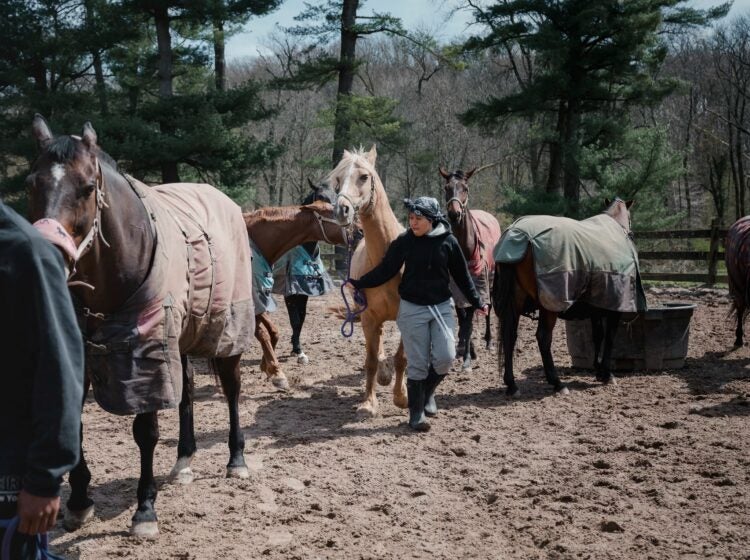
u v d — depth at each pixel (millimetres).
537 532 3926
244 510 4289
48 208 2951
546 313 7113
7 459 2049
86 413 6648
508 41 23906
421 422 5898
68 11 22125
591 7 20578
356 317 6691
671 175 21359
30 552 2105
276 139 37812
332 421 6297
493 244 9578
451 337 5918
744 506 4184
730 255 8656
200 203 4520
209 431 6008
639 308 7527
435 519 4160
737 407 6414
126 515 4242
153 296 3645
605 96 21812
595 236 7164
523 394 7172
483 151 38406
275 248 7371
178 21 24625
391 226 6270
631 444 5352
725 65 35375
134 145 19547
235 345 4523
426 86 39719
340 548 3779
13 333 2020
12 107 21391
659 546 3715
